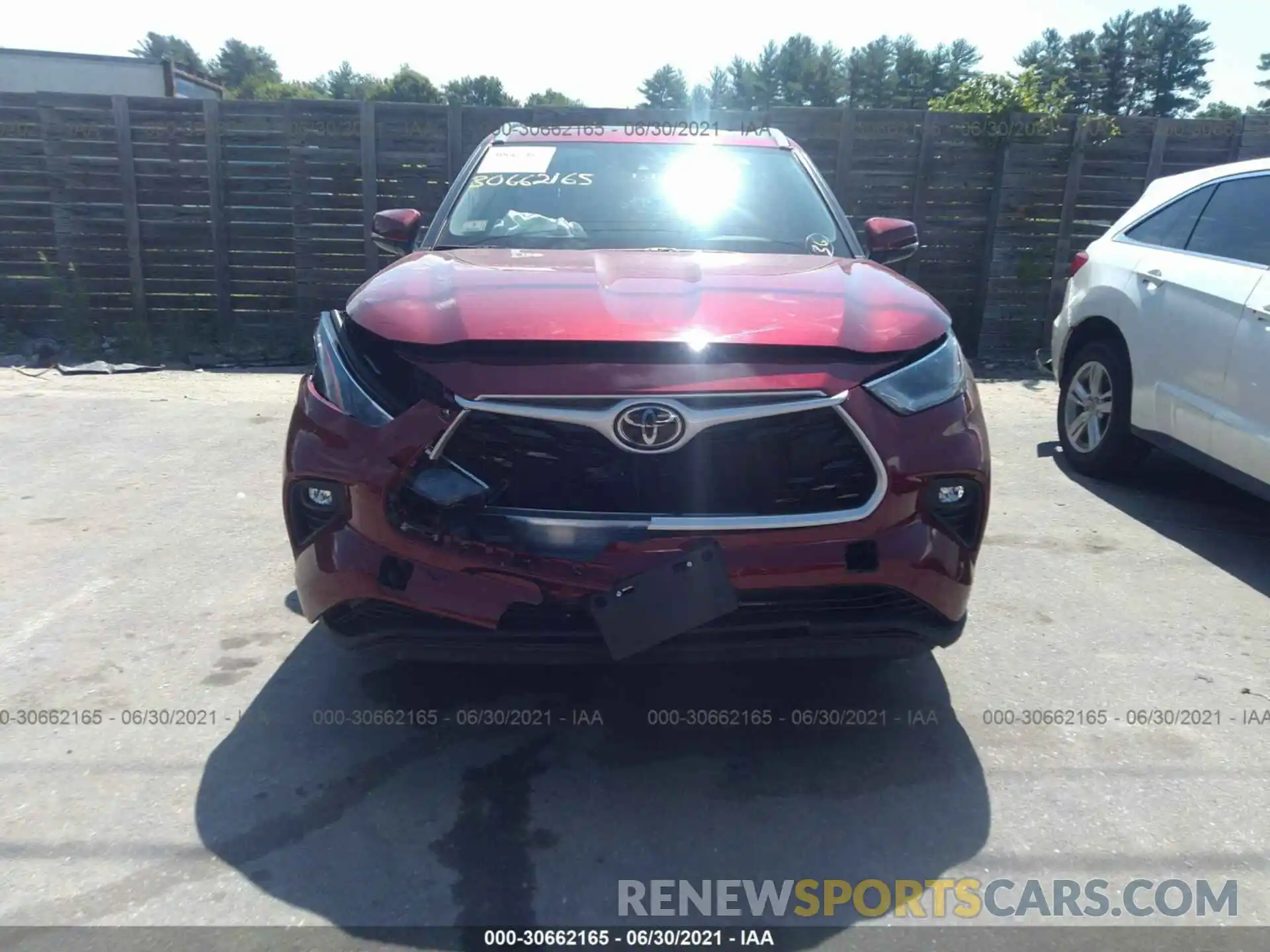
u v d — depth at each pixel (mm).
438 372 2678
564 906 2410
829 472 2684
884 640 2787
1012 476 5836
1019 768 2977
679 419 2594
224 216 9344
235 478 5656
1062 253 9414
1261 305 4422
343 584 2721
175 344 9273
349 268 9484
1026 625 3902
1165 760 3018
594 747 3062
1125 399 5461
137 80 19484
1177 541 4828
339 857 2562
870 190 9383
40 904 2383
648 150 4488
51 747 3027
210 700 3305
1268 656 3688
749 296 3008
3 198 9250
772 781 2902
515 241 3965
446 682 3422
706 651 2709
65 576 4289
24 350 9250
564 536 2594
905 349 2830
